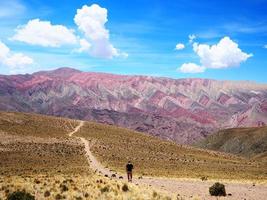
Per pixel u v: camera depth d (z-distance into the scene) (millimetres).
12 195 27484
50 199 30469
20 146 132500
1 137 148875
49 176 47719
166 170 90312
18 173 65375
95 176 47312
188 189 41469
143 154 143375
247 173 98438
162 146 182375
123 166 89375
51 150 129125
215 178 68000
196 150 190500
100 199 30375
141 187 36812
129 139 191500
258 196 36969
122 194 32406
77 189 34219
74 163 95562
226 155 195125
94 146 148375
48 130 193000
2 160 101125
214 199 34031
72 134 191250
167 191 36344
